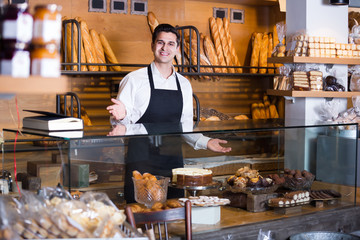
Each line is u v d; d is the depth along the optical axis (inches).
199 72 149.7
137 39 158.7
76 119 72.4
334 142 89.9
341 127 91.0
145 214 62.6
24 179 66.5
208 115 154.8
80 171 62.7
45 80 34.6
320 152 88.3
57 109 133.8
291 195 82.7
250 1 169.3
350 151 91.4
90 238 44.5
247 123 91.0
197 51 148.3
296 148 87.4
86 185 63.5
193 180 76.2
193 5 166.2
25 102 142.1
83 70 138.3
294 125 88.7
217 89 171.2
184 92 111.5
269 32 178.9
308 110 125.0
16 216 45.8
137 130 74.3
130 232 48.8
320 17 126.7
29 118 73.4
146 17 159.3
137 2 157.4
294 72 122.1
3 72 34.3
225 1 168.9
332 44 124.3
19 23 34.6
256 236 74.9
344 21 130.3
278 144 85.5
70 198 52.3
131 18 157.3
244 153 82.5
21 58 34.5
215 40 162.2
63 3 146.8
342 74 129.4
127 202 69.9
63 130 70.6
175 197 75.1
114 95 152.5
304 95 120.1
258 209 80.4
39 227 44.9
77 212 46.9
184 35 160.2
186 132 75.5
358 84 129.6
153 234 62.4
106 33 153.9
